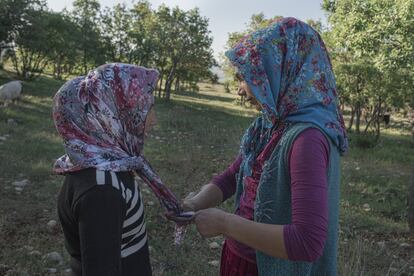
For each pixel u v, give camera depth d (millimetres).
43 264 4340
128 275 1786
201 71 23875
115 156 1744
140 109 1862
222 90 42750
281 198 1741
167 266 4551
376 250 5312
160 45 22828
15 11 19484
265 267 1829
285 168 1713
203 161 9484
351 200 7371
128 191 1730
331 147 1719
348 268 3992
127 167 1754
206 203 2270
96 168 1684
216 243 5109
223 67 22875
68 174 1751
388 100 14320
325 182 1646
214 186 2318
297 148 1664
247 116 19844
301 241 1589
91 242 1598
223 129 14398
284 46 1770
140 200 1822
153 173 1940
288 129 1754
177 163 8992
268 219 1771
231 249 2045
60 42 23438
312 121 1702
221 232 1779
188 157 9508
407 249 5516
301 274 1794
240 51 1810
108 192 1639
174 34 22734
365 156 12156
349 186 8344
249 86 1790
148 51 22953
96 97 1778
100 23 23703
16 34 20156
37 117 12094
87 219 1614
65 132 1766
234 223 1739
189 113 18781
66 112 1772
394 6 9453
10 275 4133
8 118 11469
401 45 9680
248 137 1970
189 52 22906
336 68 14508
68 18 23641
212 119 17312
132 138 1871
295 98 1763
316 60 1789
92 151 1720
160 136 12070
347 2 10812
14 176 6910
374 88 14039
